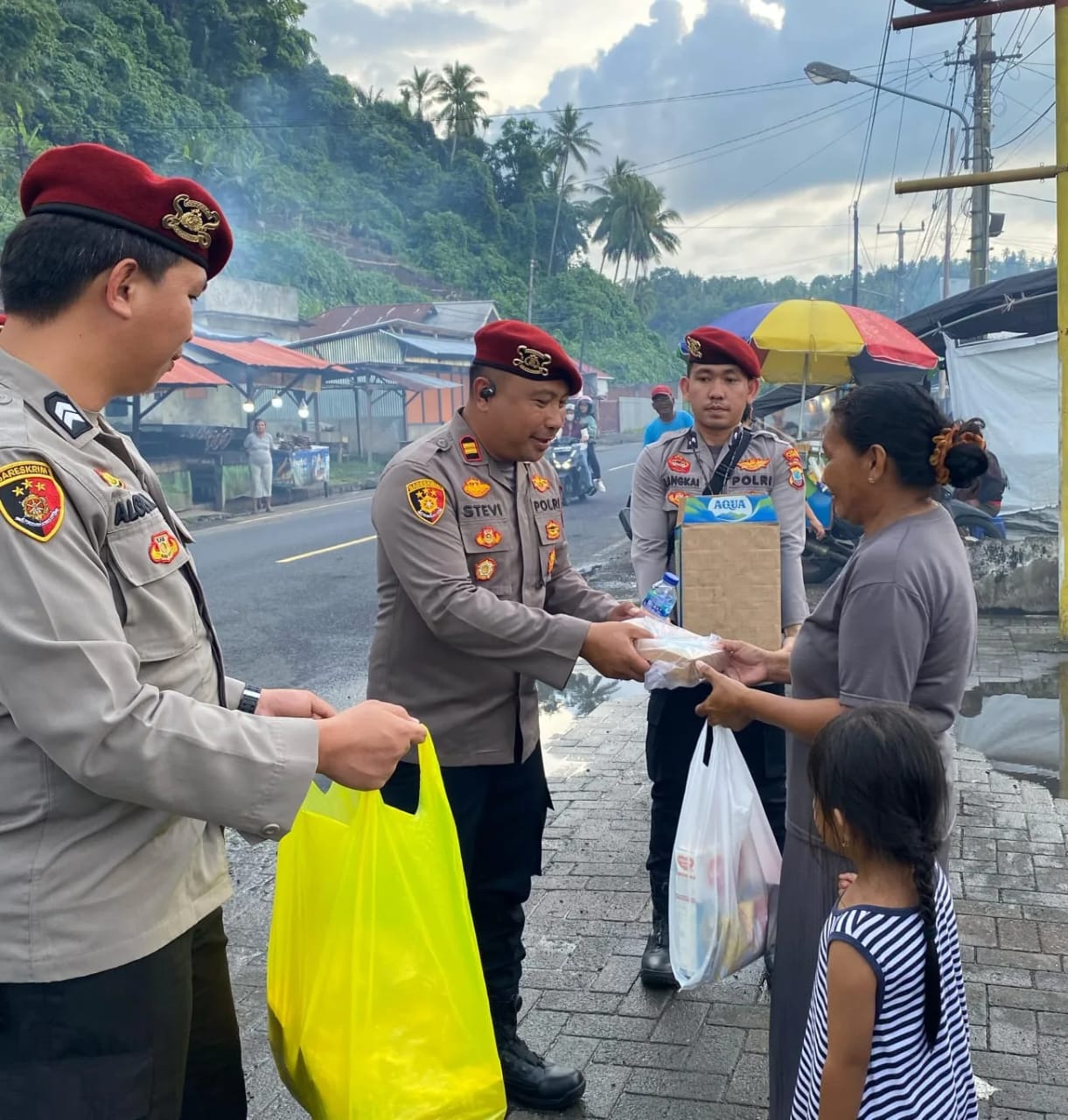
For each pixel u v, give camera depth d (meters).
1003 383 11.95
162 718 1.41
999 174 6.88
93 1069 1.49
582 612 2.82
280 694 1.96
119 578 1.49
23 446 1.39
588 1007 3.07
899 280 45.72
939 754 1.75
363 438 29.66
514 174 66.38
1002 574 8.65
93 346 1.53
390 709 1.65
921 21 6.02
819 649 2.18
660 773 3.24
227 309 27.62
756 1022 2.98
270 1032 1.91
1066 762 5.19
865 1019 1.68
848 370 11.41
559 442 18.48
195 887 1.67
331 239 49.09
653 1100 2.65
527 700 2.63
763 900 2.50
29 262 1.49
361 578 10.81
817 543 10.27
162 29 43.62
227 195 41.50
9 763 1.42
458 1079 1.70
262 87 51.84
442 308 37.25
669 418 10.53
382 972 1.67
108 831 1.49
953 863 3.97
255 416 21.78
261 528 15.59
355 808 1.83
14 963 1.43
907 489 2.07
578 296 59.44
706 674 2.40
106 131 35.41
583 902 3.72
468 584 2.41
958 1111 1.77
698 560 3.03
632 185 66.06
